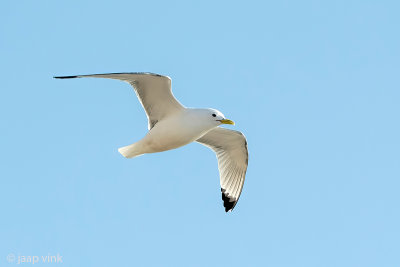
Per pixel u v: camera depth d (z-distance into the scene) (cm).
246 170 1542
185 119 1298
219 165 1538
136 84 1273
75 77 1204
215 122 1309
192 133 1305
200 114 1305
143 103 1305
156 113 1321
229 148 1520
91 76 1212
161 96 1288
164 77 1232
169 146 1328
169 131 1298
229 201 1559
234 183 1558
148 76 1232
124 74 1216
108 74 1211
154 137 1305
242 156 1528
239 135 1473
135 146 1330
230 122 1311
